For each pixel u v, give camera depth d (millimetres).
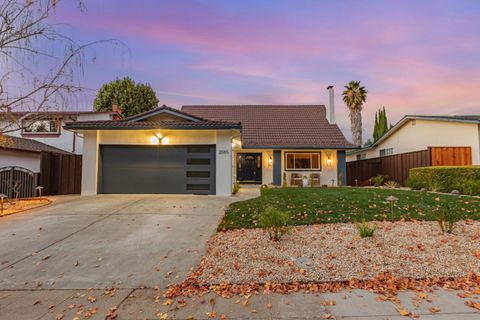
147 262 4344
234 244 4895
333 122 17641
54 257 4559
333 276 3678
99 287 3592
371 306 2990
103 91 23109
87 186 10508
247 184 15961
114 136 10734
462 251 4254
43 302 3230
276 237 4984
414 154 13625
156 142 10688
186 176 10672
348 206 7254
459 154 12414
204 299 3242
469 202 7309
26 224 6344
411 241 4699
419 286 3395
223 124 10297
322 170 15891
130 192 10648
